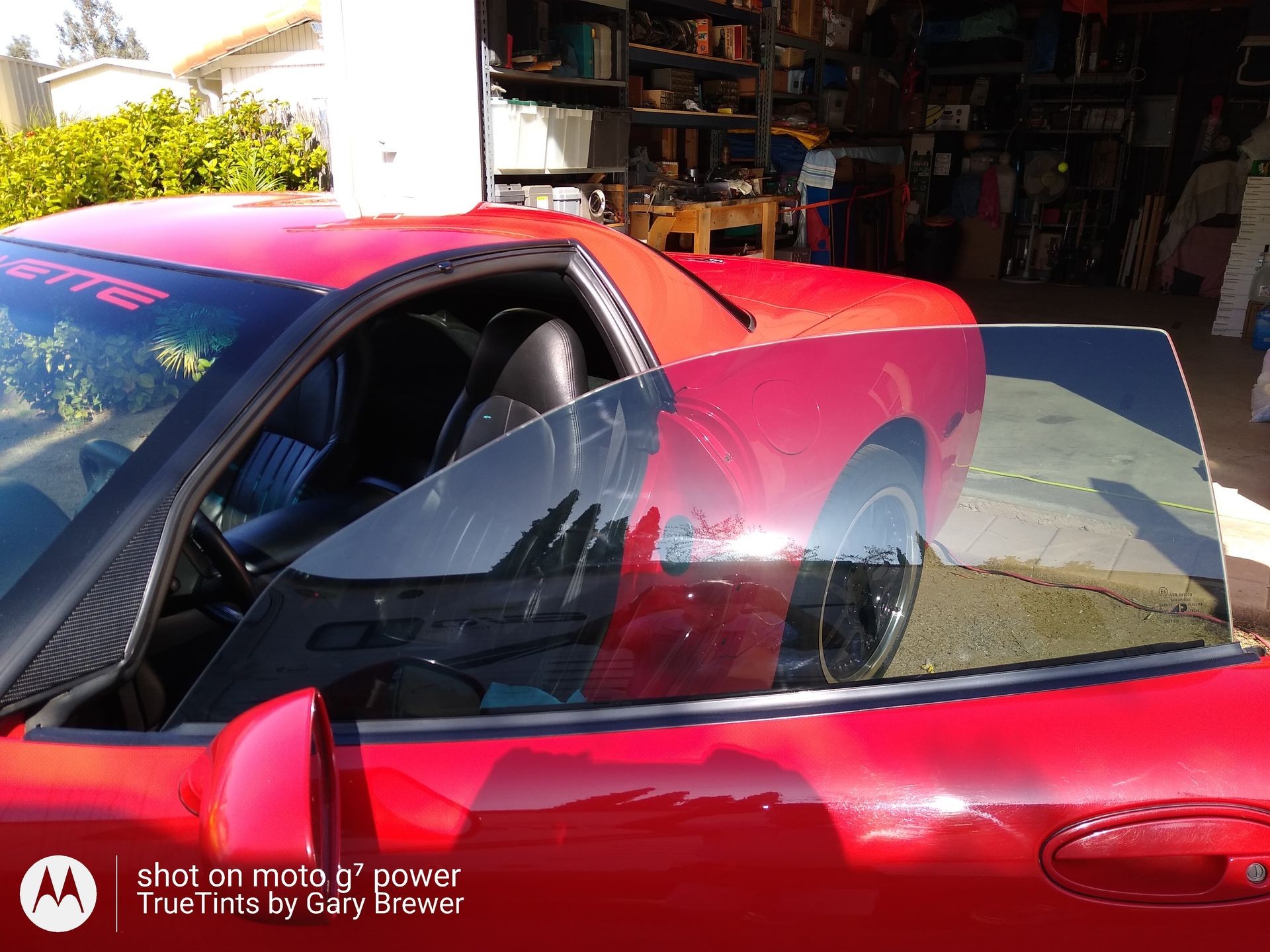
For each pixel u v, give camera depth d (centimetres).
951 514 136
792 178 838
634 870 94
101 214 194
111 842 90
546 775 97
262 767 84
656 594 119
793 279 274
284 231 173
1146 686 109
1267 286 714
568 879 93
